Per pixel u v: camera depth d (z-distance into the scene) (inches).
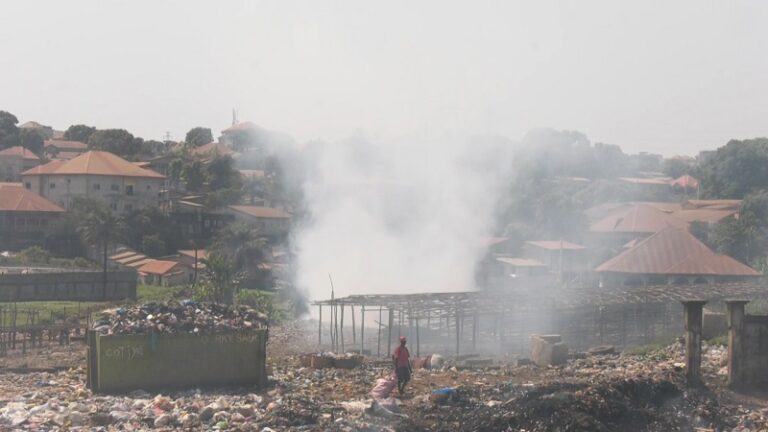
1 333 1994.3
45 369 1578.5
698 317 1343.5
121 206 5032.0
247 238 4419.3
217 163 5979.3
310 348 2258.9
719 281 3572.8
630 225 5098.4
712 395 1286.9
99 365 1237.1
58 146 6968.5
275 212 5280.5
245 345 1311.5
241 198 5595.5
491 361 1724.9
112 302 3189.0
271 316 3088.1
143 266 4232.3
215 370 1294.3
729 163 6899.6
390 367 1632.6
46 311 2792.8
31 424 1001.5
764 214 5275.6
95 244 4146.2
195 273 4097.0
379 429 1034.1
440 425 1072.2
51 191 5004.9
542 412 1103.6
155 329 1269.7
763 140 7081.7
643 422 1136.2
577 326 2480.3
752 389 1339.8
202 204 5275.6
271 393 1244.5
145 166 6003.9
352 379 1421.0
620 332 2522.1
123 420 1047.0
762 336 1357.0
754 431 1128.8
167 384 1266.0
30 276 3267.7
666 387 1272.1
